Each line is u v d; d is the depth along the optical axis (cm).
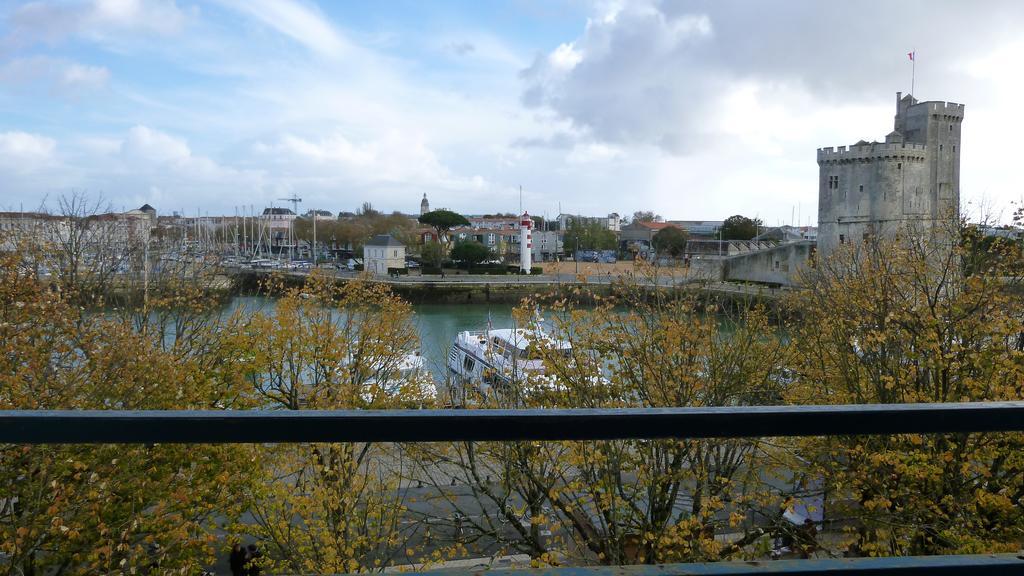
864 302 1791
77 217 3281
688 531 1322
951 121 8306
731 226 14162
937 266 2256
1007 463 1359
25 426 167
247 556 1883
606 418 179
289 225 15262
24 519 1237
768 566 199
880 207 7919
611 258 14450
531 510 1552
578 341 1816
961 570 198
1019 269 1803
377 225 15850
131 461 1415
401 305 2597
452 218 15075
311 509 1504
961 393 1495
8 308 1677
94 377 1567
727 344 1762
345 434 173
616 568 200
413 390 2211
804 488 1609
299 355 2320
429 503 1923
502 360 2055
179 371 1734
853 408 183
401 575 548
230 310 3384
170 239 4181
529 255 11819
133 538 1509
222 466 1567
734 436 182
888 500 1311
